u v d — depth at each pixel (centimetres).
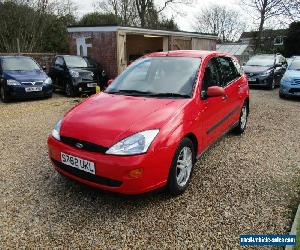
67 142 361
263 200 384
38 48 2250
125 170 324
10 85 1023
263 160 513
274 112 898
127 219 340
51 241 305
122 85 459
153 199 381
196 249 297
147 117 360
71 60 1255
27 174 445
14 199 377
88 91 1188
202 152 444
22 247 296
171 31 1748
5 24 2112
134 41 1925
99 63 1401
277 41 3938
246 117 669
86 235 313
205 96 439
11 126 709
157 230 323
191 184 422
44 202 371
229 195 395
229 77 560
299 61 1262
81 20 2739
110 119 360
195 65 459
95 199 378
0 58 1141
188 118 387
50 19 2297
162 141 343
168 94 420
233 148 568
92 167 336
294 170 476
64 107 944
